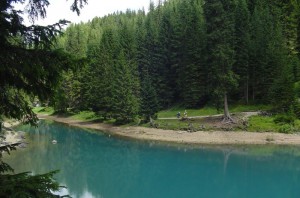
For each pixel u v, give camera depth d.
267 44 62.81
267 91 61.28
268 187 30.11
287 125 50.09
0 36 5.43
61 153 43.22
